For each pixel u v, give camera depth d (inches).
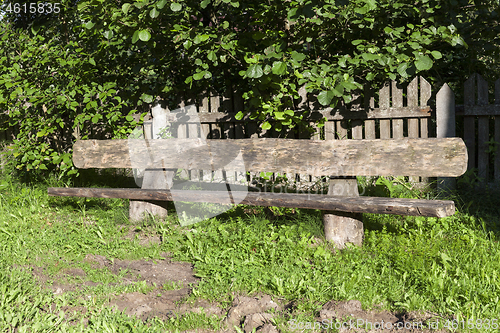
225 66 231.8
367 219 181.0
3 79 232.1
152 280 141.2
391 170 154.7
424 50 178.9
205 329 108.3
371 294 119.3
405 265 132.0
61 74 242.4
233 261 144.5
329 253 146.9
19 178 265.0
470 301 110.7
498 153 216.2
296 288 126.5
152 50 221.5
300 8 159.0
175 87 249.1
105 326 103.8
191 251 155.7
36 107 254.1
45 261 152.0
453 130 216.2
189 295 128.8
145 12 178.7
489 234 160.2
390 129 243.8
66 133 287.6
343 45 227.9
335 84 179.2
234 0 170.6
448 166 147.0
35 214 206.1
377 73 204.1
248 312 115.4
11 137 304.7
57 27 278.1
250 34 201.6
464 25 215.5
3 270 136.9
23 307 110.7
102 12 185.6
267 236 163.6
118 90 263.1
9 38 249.9
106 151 203.2
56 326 105.5
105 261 156.4
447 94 215.2
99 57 240.8
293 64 181.9
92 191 195.6
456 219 172.1
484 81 214.8
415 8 199.0
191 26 207.5
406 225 169.0
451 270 129.2
